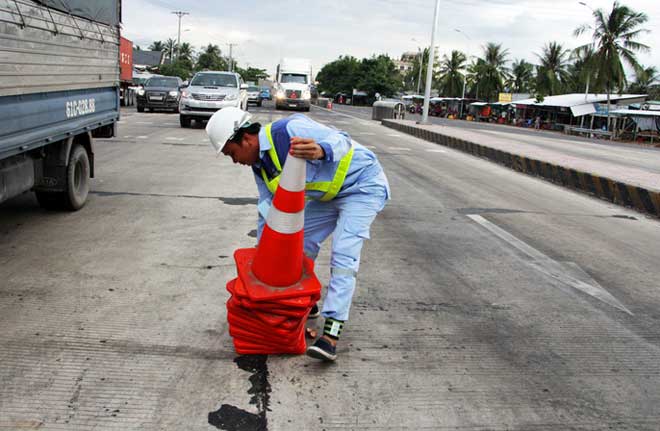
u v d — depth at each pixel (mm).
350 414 2697
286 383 2932
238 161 3137
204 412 2641
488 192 9711
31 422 2500
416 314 3979
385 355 3322
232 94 19031
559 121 51656
